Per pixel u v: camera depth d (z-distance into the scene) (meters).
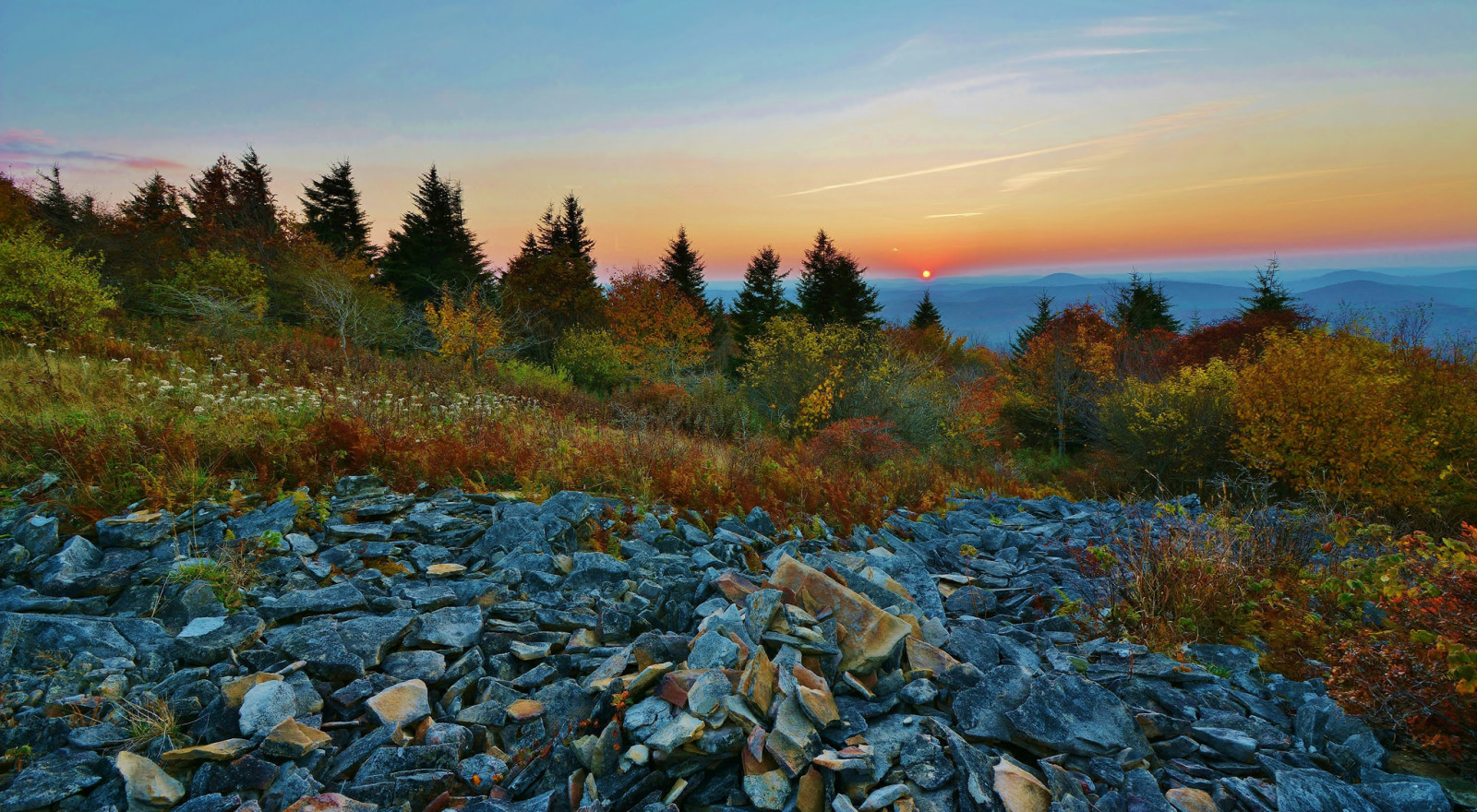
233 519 4.66
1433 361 12.34
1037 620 4.44
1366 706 2.88
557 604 4.04
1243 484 12.48
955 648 3.58
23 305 11.75
